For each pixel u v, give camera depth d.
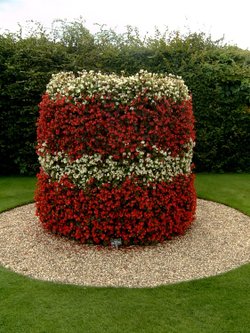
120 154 5.37
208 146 10.29
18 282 4.70
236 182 9.38
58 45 9.77
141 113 5.34
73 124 5.32
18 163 10.07
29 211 7.17
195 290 4.51
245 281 4.71
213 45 10.73
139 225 5.55
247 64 10.64
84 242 5.73
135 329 3.86
